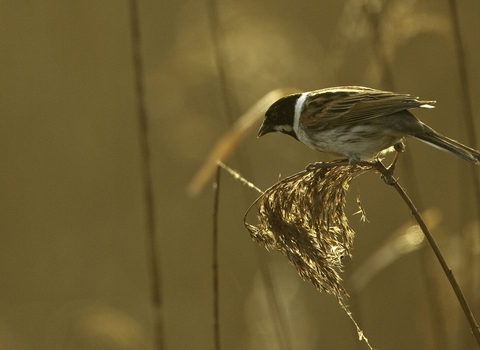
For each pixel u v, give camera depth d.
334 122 6.91
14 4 17.08
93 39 17.23
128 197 16.53
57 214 16.16
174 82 13.76
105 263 16.03
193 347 14.77
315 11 16.31
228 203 16.36
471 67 14.07
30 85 16.55
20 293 15.55
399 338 12.60
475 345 8.71
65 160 16.36
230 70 11.29
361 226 13.66
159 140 16.22
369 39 8.90
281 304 9.97
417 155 13.83
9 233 15.76
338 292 5.66
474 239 8.81
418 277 12.63
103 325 9.83
